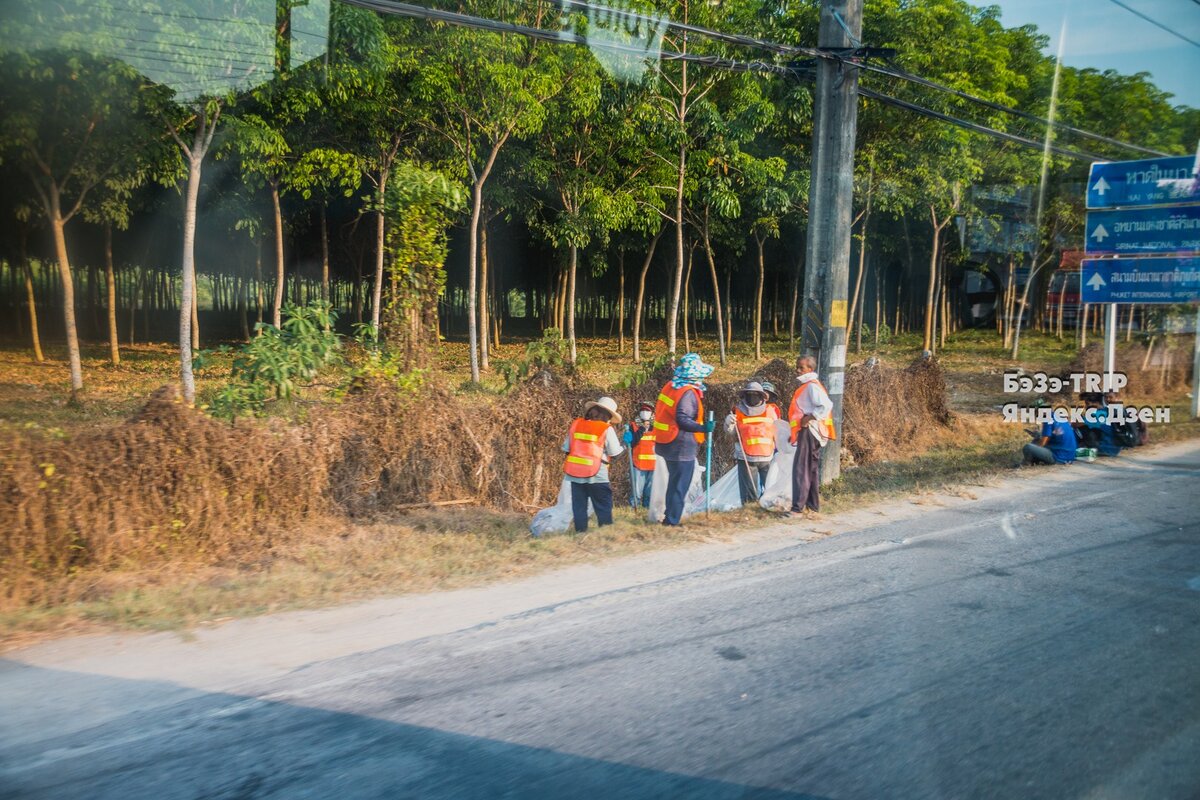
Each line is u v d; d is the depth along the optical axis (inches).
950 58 673.0
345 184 673.0
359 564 285.0
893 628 133.3
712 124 720.3
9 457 261.1
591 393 422.0
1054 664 101.6
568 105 690.8
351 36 536.1
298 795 141.1
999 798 94.0
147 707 174.9
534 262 1432.1
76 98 433.1
